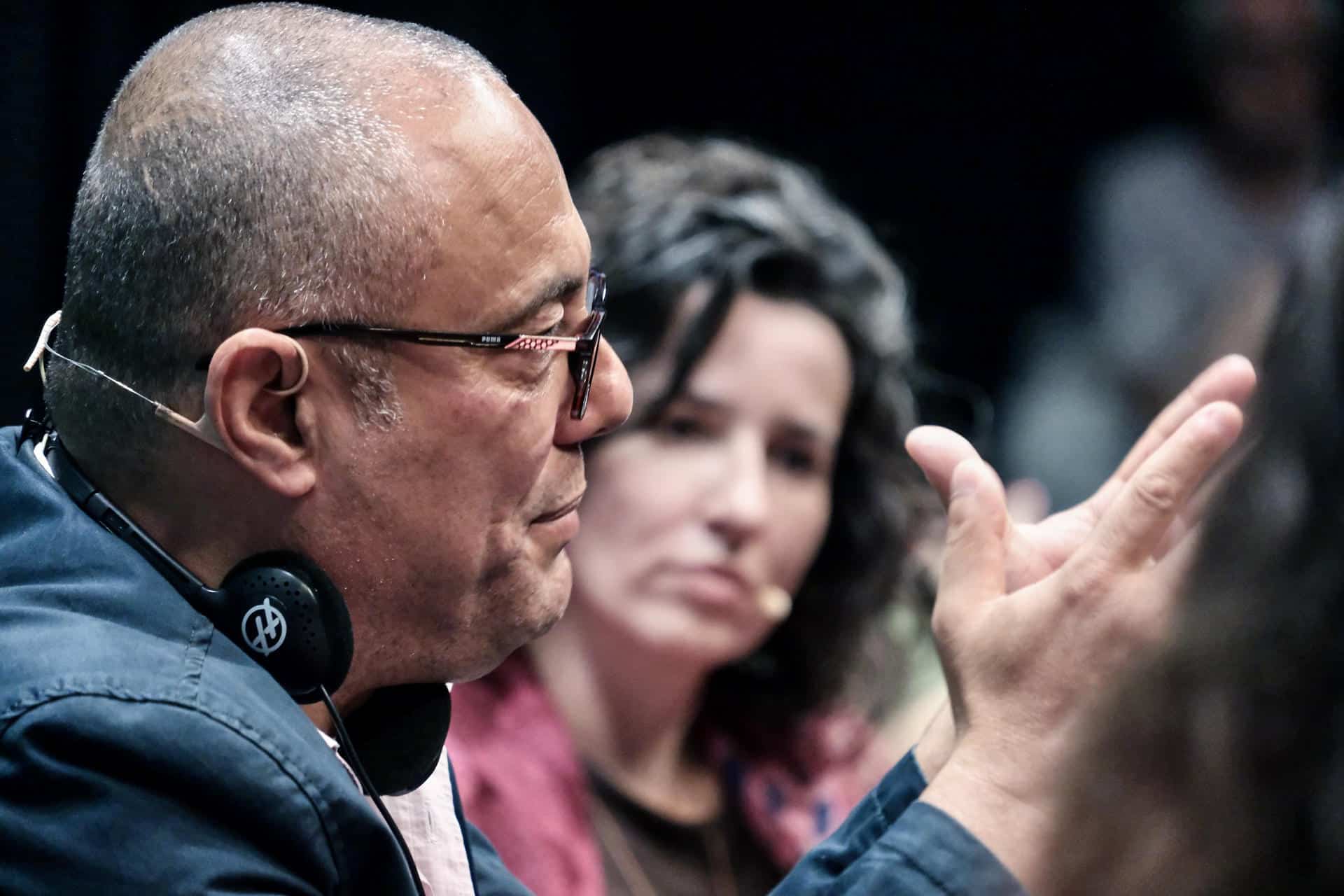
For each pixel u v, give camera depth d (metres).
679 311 3.94
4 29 4.54
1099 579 2.01
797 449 4.05
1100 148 7.42
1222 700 1.11
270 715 1.95
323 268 2.05
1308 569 1.09
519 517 2.24
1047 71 7.55
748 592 3.96
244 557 2.13
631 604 3.92
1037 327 7.39
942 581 2.23
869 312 4.12
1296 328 1.14
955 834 1.96
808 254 4.02
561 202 2.21
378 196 2.05
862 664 4.37
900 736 4.43
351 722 2.30
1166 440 2.32
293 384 2.06
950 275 7.72
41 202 4.64
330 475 2.11
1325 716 1.07
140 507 2.13
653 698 3.98
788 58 7.52
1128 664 1.24
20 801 1.80
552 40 6.30
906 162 7.70
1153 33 7.14
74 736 1.81
